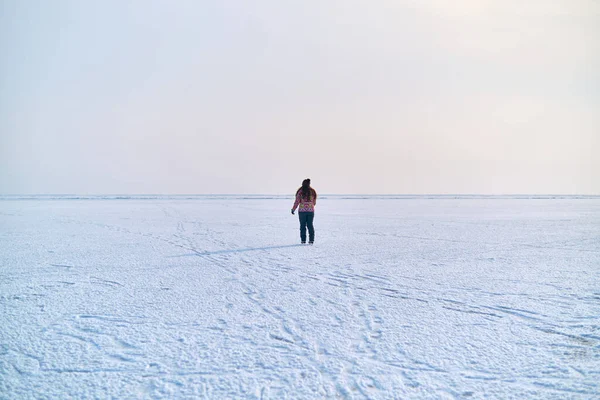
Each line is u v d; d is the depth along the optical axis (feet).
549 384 11.46
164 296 21.39
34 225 68.90
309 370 12.36
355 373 12.15
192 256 35.17
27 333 15.74
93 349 14.11
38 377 12.01
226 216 95.40
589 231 56.54
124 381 11.72
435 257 34.22
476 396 10.79
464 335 15.39
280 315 17.94
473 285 23.79
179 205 181.37
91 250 38.88
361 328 16.19
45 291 22.56
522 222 74.43
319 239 47.93
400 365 12.71
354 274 27.14
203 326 16.48
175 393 10.98
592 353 13.65
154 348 14.16
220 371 12.32
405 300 20.47
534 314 18.02
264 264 31.14
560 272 27.63
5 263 31.71
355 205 187.52
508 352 13.74
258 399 10.64
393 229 60.80
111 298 20.99
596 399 10.64
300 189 43.45
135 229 61.21
